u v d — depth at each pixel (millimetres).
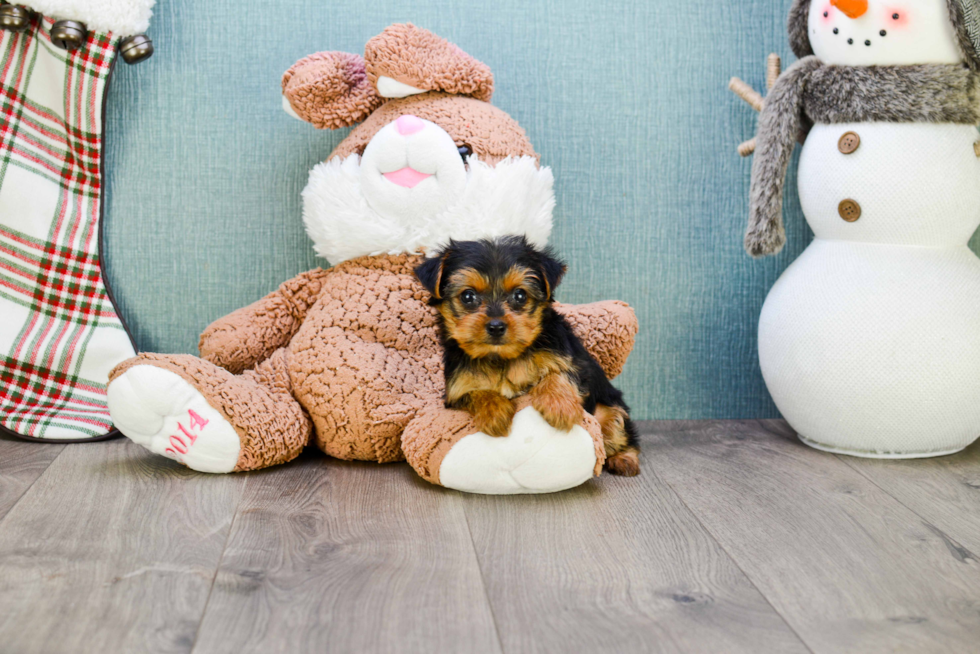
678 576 1227
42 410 1921
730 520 1455
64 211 1996
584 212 2133
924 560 1292
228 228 2094
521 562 1266
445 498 1549
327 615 1087
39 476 1633
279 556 1269
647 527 1417
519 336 1468
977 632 1068
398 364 1766
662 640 1041
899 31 1711
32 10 1906
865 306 1765
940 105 1726
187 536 1340
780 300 1908
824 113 1827
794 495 1592
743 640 1044
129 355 2008
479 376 1543
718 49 2123
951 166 1751
